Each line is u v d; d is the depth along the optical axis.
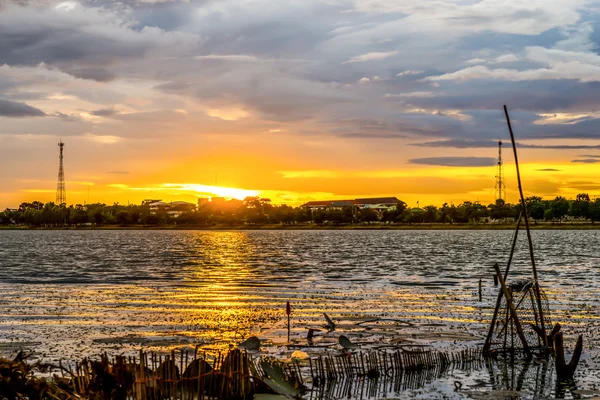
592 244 137.50
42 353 24.20
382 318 32.09
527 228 25.45
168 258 91.50
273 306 36.59
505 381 21.42
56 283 51.47
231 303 37.81
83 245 147.00
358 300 39.28
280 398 18.39
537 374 22.27
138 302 38.34
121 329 28.92
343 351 25.03
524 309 34.75
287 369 21.97
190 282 52.19
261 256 96.62
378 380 21.34
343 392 20.14
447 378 21.77
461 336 27.86
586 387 20.89
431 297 40.81
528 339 27.53
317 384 20.88
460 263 78.44
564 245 133.25
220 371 17.78
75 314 33.34
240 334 27.92
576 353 21.80
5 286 48.47
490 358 24.20
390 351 25.02
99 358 23.33
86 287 47.69
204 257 93.88
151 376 17.09
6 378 16.52
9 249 125.50
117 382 16.78
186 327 29.50
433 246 135.00
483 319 31.91
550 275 58.44
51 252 112.06
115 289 46.03
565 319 32.00
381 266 73.19
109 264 77.88
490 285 49.22
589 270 64.75
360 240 177.62
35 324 30.20
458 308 35.59
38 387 16.69
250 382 18.55
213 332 28.33
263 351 24.83
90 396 16.56
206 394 17.62
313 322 30.94
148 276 58.84
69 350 24.73
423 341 26.84
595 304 36.94
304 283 51.16
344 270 66.69
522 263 77.06
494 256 94.19
